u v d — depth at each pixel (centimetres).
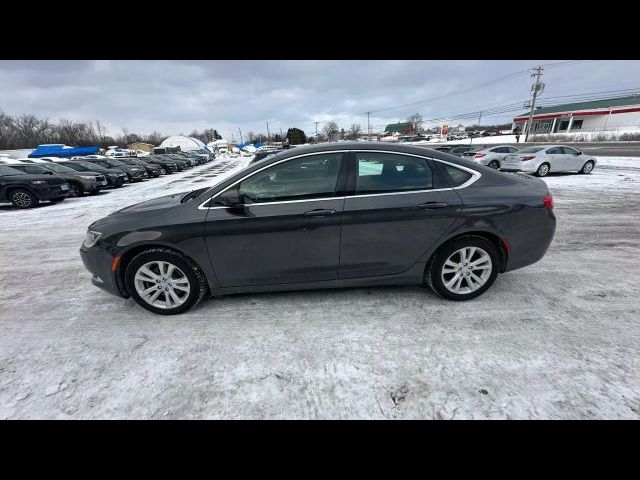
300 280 297
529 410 188
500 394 199
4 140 6531
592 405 190
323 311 298
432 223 286
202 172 2497
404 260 296
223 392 209
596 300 306
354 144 291
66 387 217
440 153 299
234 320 289
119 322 295
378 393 204
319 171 284
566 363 223
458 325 271
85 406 202
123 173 1593
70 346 262
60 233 654
